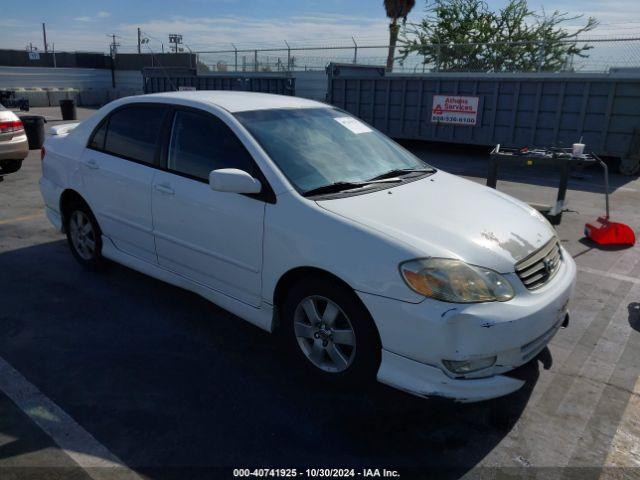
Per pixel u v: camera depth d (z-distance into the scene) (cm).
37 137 1247
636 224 700
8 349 349
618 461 262
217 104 374
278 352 354
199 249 361
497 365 268
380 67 1723
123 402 295
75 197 469
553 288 295
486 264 272
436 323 256
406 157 416
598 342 379
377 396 307
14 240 570
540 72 1466
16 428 271
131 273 482
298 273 311
